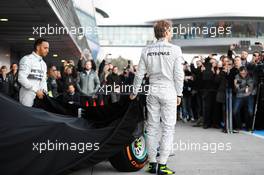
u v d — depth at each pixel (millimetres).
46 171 4023
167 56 5199
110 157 5195
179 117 14508
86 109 5953
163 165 5250
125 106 5527
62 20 15312
